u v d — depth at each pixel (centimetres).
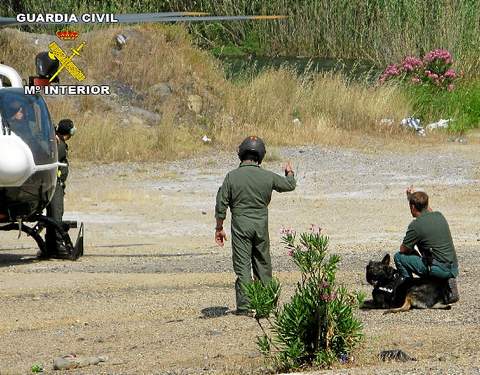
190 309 3325
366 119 9144
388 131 9050
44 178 4347
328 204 6134
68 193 6519
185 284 3806
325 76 9850
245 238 3175
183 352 2689
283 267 4150
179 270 4178
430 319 3022
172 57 9369
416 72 10212
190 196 6506
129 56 9225
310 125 8894
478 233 5119
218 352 2664
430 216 3209
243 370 2447
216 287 3753
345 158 7912
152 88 9050
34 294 3650
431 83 10050
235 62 13375
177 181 7088
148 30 9525
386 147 8481
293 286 3669
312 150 8231
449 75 10088
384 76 10225
